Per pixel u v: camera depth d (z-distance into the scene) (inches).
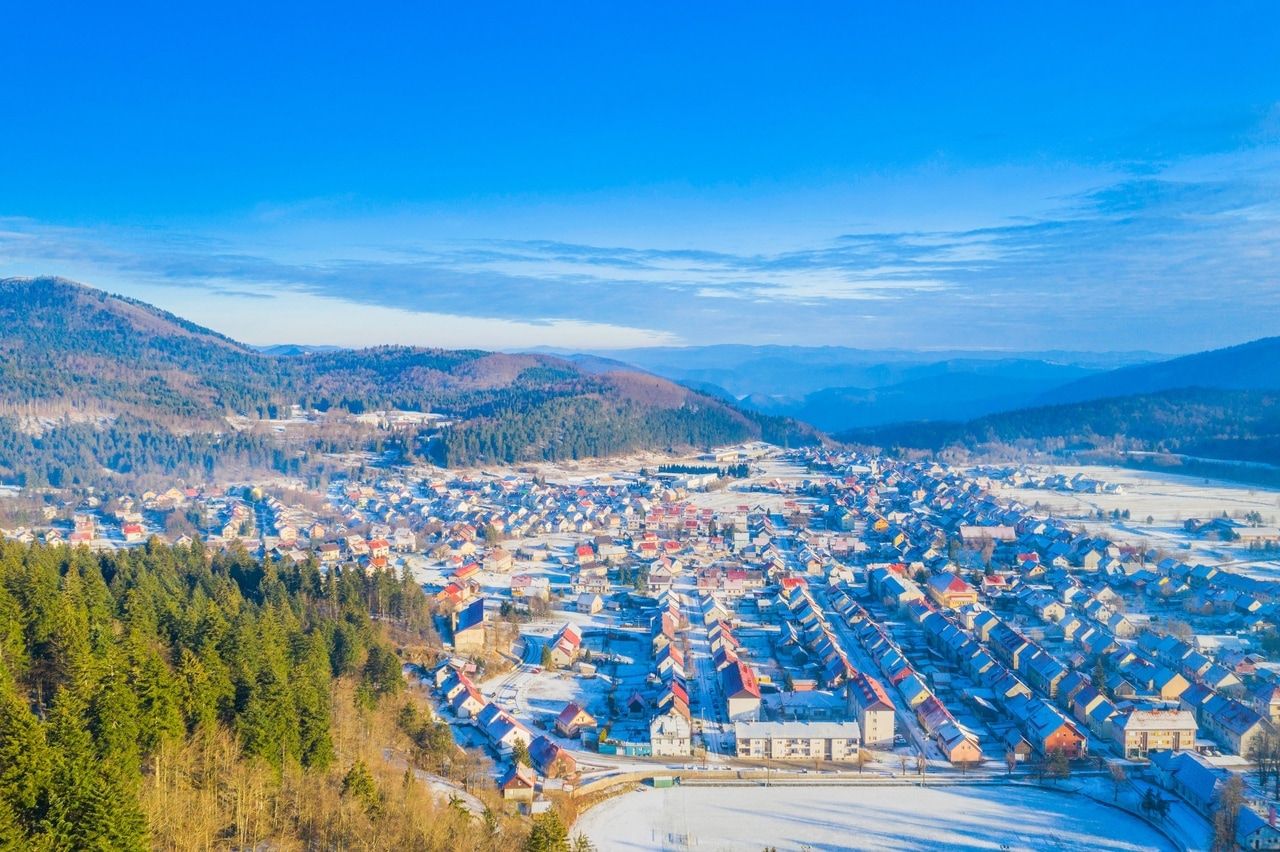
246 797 5502.0
